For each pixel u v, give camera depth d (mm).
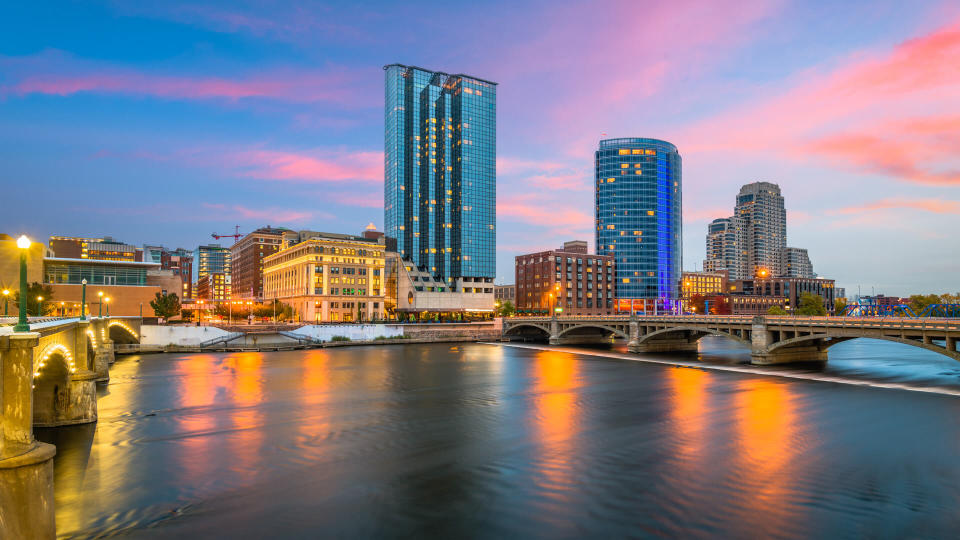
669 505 27141
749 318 84875
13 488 18266
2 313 104375
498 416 48031
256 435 41281
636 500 27781
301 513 26344
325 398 57375
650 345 110750
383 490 29391
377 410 50938
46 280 129500
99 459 34969
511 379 71625
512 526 24828
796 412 48531
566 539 23500
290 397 57906
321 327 128625
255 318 189875
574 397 57531
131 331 100688
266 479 31188
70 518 25766
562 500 27891
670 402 53969
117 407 51938
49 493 19422
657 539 23422
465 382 69000
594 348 123562
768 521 25188
